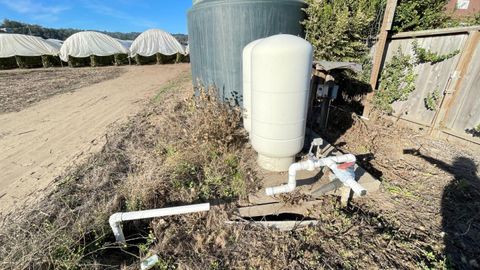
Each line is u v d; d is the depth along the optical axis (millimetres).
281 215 2596
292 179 2492
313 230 2305
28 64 18359
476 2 9273
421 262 1945
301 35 4691
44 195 2812
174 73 14695
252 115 2896
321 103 4379
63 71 16344
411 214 2529
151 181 2730
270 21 4152
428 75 4234
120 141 4137
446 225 2385
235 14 4055
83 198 2686
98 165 3359
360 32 4816
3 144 4344
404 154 3721
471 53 3562
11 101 7469
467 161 3482
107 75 14117
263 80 2520
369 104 5000
